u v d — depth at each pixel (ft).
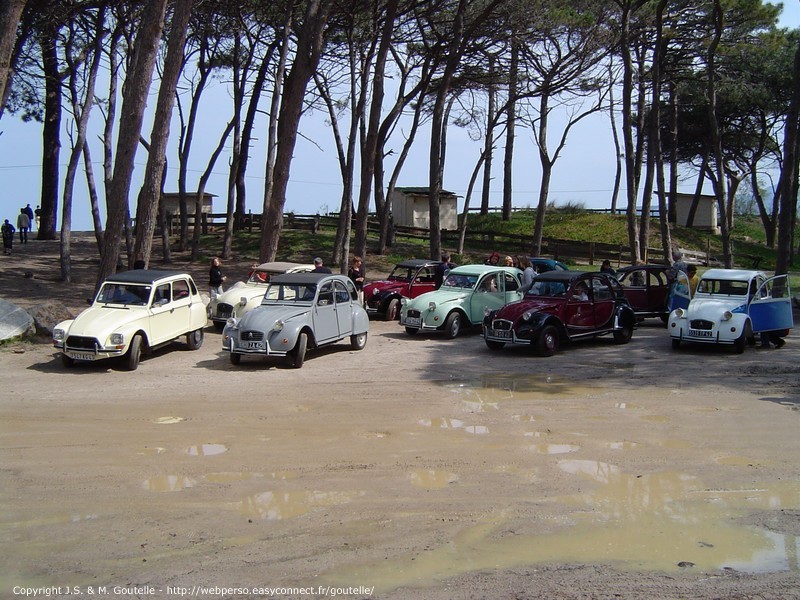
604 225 146.20
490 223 152.56
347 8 82.79
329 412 31.73
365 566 16.70
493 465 24.11
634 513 19.92
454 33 76.79
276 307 45.60
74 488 21.77
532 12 78.07
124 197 58.44
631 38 92.43
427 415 31.24
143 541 18.06
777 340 51.62
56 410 31.78
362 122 103.91
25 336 50.57
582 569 16.51
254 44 95.20
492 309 56.44
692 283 57.26
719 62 106.32
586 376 40.70
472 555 17.28
